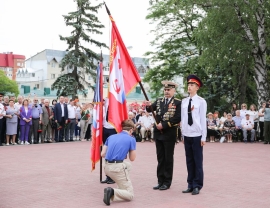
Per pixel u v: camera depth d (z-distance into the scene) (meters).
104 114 9.02
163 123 8.05
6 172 10.20
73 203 6.99
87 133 21.33
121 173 7.09
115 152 7.09
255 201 7.21
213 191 8.05
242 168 11.22
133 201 7.13
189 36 33.97
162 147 8.26
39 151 15.16
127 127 7.38
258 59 24.89
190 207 6.71
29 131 18.66
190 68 28.28
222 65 24.28
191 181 7.98
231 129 20.72
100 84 8.82
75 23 33.69
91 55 34.62
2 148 16.09
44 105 19.30
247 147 17.73
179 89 35.81
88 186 8.49
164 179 8.27
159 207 6.70
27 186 8.45
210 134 20.97
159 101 8.39
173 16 33.72
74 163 11.95
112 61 8.23
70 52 33.88
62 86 33.56
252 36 24.22
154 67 36.34
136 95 52.19
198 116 7.87
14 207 6.68
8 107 17.48
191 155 7.98
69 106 20.20
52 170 10.58
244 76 27.61
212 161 12.75
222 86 29.66
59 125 19.44
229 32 23.69
